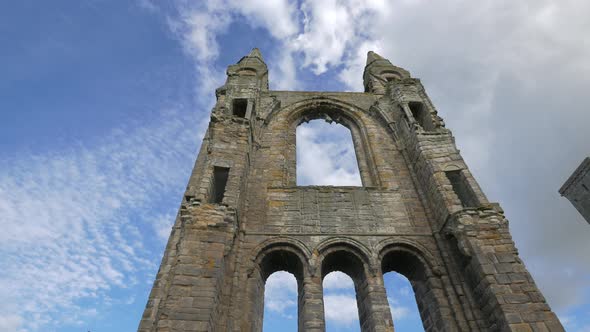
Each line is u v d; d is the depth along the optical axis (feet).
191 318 37.86
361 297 52.31
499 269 45.19
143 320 41.01
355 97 91.56
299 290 53.16
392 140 77.97
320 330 45.11
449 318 47.57
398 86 84.38
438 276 52.01
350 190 65.31
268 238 55.62
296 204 62.13
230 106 73.72
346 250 55.06
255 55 110.63
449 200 54.95
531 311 41.04
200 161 63.26
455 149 64.64
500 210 52.01
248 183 64.34
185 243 44.88
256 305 49.67
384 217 60.44
